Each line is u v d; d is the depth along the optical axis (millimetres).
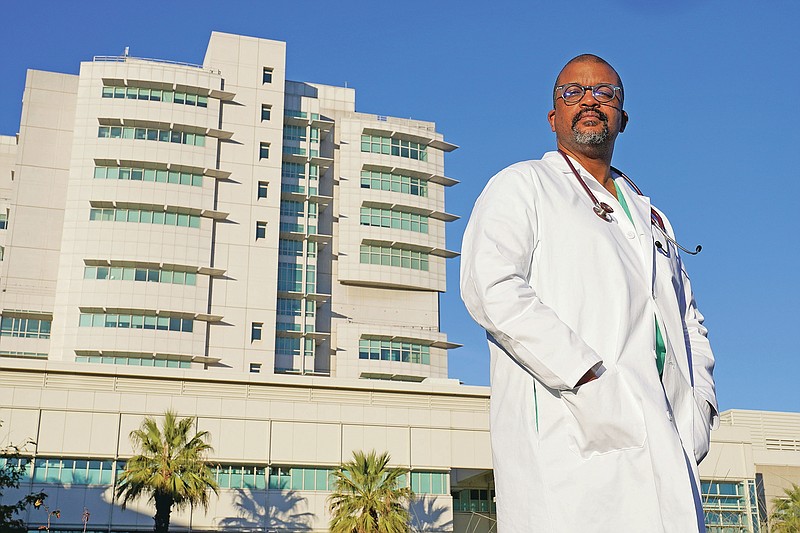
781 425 79688
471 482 70000
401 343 90312
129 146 84938
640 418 3217
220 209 87312
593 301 3422
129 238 82875
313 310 89562
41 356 82062
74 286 81438
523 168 3662
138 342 81000
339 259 93125
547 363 3186
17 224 85500
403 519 47438
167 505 44156
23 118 88250
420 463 64750
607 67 3840
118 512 58219
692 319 4074
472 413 66688
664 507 3119
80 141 84688
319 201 92875
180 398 61719
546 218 3553
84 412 59812
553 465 3260
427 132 97562
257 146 89938
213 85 88250
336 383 65562
